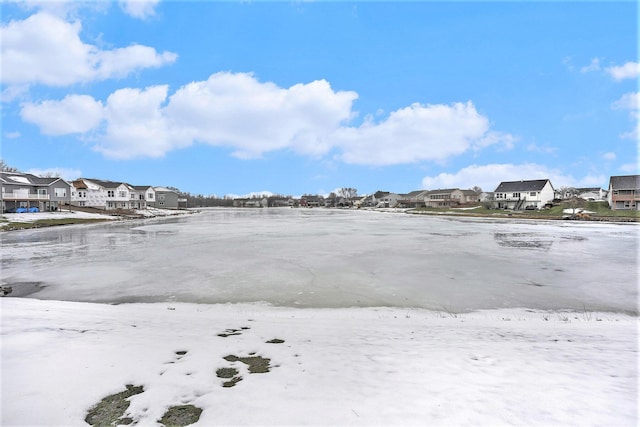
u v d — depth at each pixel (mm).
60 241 24109
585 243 23062
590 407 3457
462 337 6191
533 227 36938
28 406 3422
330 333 6387
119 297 10469
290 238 26156
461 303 9984
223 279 12719
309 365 4602
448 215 65875
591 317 8695
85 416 3307
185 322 7152
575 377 4219
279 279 12727
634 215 48656
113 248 20578
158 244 22469
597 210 55469
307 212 92875
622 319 8578
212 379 4137
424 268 14688
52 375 4113
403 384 3996
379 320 7867
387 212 86312
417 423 3146
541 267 14961
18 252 19000
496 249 20234
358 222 47281
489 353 5152
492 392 3783
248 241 24188
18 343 5215
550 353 5180
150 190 80625
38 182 49219
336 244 22484
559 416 3277
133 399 3631
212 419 3256
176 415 3346
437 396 3684
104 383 3955
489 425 3121
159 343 5430
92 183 65750
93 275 13352
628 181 54094
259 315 8352
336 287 11648
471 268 14711
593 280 12688
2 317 6980
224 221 49281
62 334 5762
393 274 13562
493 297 10578
